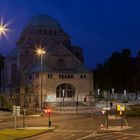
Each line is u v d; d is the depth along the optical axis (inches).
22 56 6609.3
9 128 2842.0
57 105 5693.9
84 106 5693.9
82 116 3996.1
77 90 6117.1
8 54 7755.9
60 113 4512.8
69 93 6117.1
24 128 2795.3
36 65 6304.1
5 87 7598.4
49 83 5905.5
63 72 6038.4
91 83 6225.4
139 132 2544.3
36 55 6515.8
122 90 7593.5
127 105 4995.1
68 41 7150.6
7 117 3890.3
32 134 2397.9
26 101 6013.8
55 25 7096.5
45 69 5925.2
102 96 6870.1
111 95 6432.1
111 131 2613.2
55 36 6973.4
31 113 4345.5
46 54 6250.0
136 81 7253.9
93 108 5275.6
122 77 7864.2
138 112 4028.1
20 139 2183.8
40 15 7204.7
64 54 6314.0
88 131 2628.0
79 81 6127.0
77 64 6338.6
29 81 6294.3
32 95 6072.8
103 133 2504.9
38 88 5856.3
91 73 6240.2
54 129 2768.2
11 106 4810.5
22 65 6609.3
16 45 7736.2
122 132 2551.7
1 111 4419.3
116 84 7839.6
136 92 7106.3
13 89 6968.5
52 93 5925.2
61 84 6043.3
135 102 5846.5
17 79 6875.0
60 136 2331.4
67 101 5964.6
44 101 5792.3
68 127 2910.9
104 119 3597.4
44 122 3336.6
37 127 2888.8
